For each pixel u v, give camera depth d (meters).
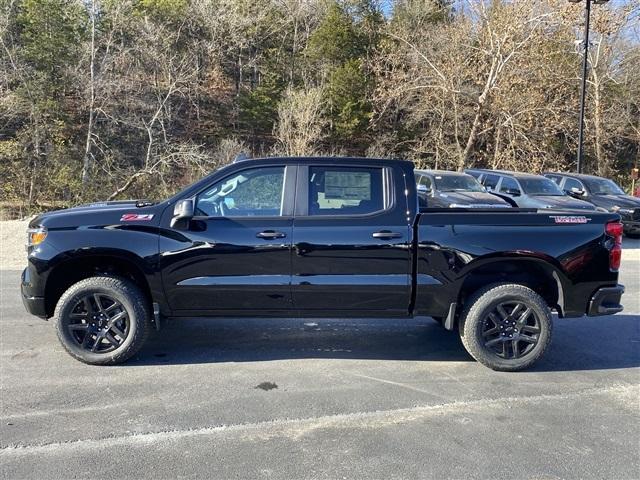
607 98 32.12
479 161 26.38
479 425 3.98
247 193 4.99
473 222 4.98
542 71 22.89
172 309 4.98
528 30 22.55
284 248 4.87
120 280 4.94
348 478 3.26
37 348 5.38
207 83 34.47
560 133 28.27
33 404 4.17
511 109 22.48
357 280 4.92
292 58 37.12
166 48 30.03
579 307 5.12
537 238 4.98
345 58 34.50
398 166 5.05
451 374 4.98
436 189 14.08
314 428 3.88
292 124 30.28
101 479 3.20
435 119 28.27
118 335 4.96
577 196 16.55
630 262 11.84
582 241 5.02
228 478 3.23
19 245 11.54
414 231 4.93
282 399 4.36
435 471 3.35
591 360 5.42
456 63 23.44
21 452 3.48
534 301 4.98
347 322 6.57
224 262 4.88
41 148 26.44
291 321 6.56
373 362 5.25
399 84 25.30
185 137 31.67
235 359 5.25
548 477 3.32
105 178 25.80
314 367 5.08
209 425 3.89
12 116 26.09
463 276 4.97
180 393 4.43
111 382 4.62
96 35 28.61
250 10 37.56
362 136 31.83
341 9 37.56
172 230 4.86
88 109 26.91
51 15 28.30
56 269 4.90
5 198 24.62
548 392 4.61
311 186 4.99
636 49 33.66
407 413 4.15
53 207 24.48
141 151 27.55
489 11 24.22
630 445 3.73
